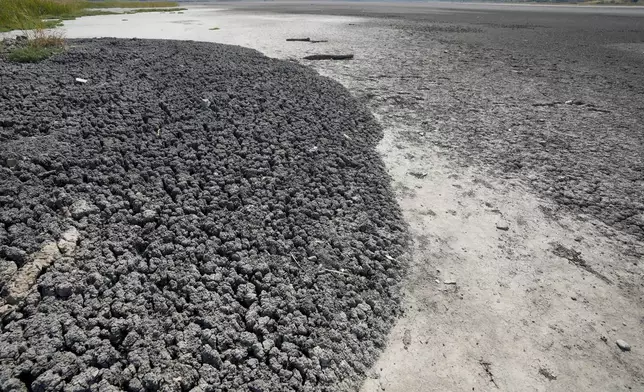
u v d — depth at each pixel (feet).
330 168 19.33
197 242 13.10
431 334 12.20
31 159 14.93
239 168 17.69
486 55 54.80
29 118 18.11
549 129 27.73
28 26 53.01
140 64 29.81
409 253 15.49
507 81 40.78
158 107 22.02
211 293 11.32
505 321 12.77
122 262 11.65
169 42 43.55
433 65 46.98
